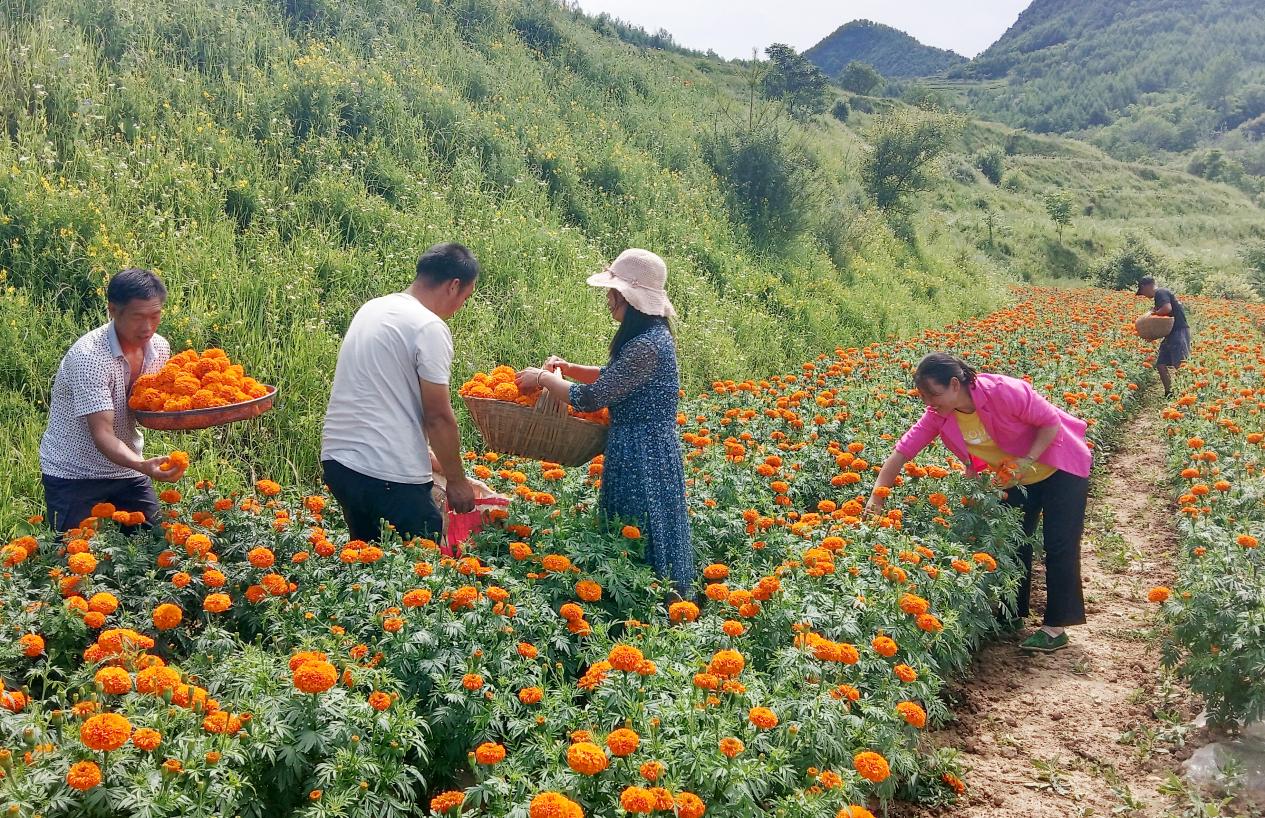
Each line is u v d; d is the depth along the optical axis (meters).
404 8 14.81
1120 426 10.68
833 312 13.38
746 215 15.62
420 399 3.92
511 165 11.45
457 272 4.00
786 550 4.38
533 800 2.21
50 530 3.98
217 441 5.74
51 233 6.39
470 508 4.08
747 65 44.34
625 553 3.88
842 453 5.83
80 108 7.76
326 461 3.92
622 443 4.06
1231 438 7.71
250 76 10.17
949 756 3.76
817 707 2.97
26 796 2.25
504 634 3.25
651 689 2.95
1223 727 4.00
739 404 7.08
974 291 21.20
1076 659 4.91
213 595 3.18
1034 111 186.00
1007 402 4.84
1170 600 4.21
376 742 2.74
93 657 2.75
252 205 8.07
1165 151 132.75
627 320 4.05
